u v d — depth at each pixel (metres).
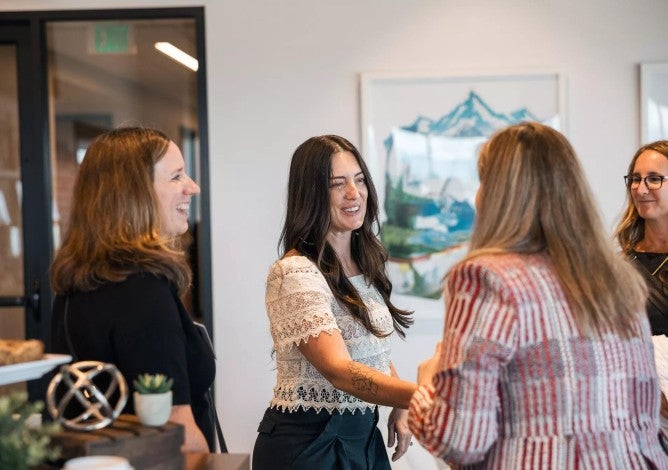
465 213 4.14
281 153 4.21
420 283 4.16
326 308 2.26
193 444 1.73
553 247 1.64
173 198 1.93
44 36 4.35
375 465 2.43
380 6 4.17
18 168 4.37
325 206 2.38
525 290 1.59
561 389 1.58
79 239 1.82
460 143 4.15
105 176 1.84
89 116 4.36
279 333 2.28
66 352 1.80
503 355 1.57
